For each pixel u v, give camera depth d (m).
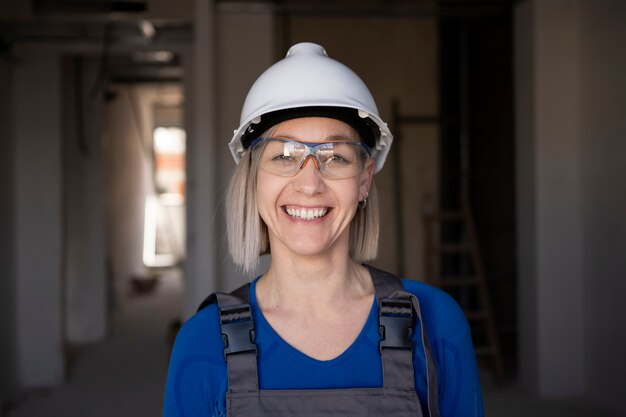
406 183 5.15
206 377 1.05
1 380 4.12
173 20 4.20
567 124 4.04
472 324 4.95
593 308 3.90
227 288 4.26
